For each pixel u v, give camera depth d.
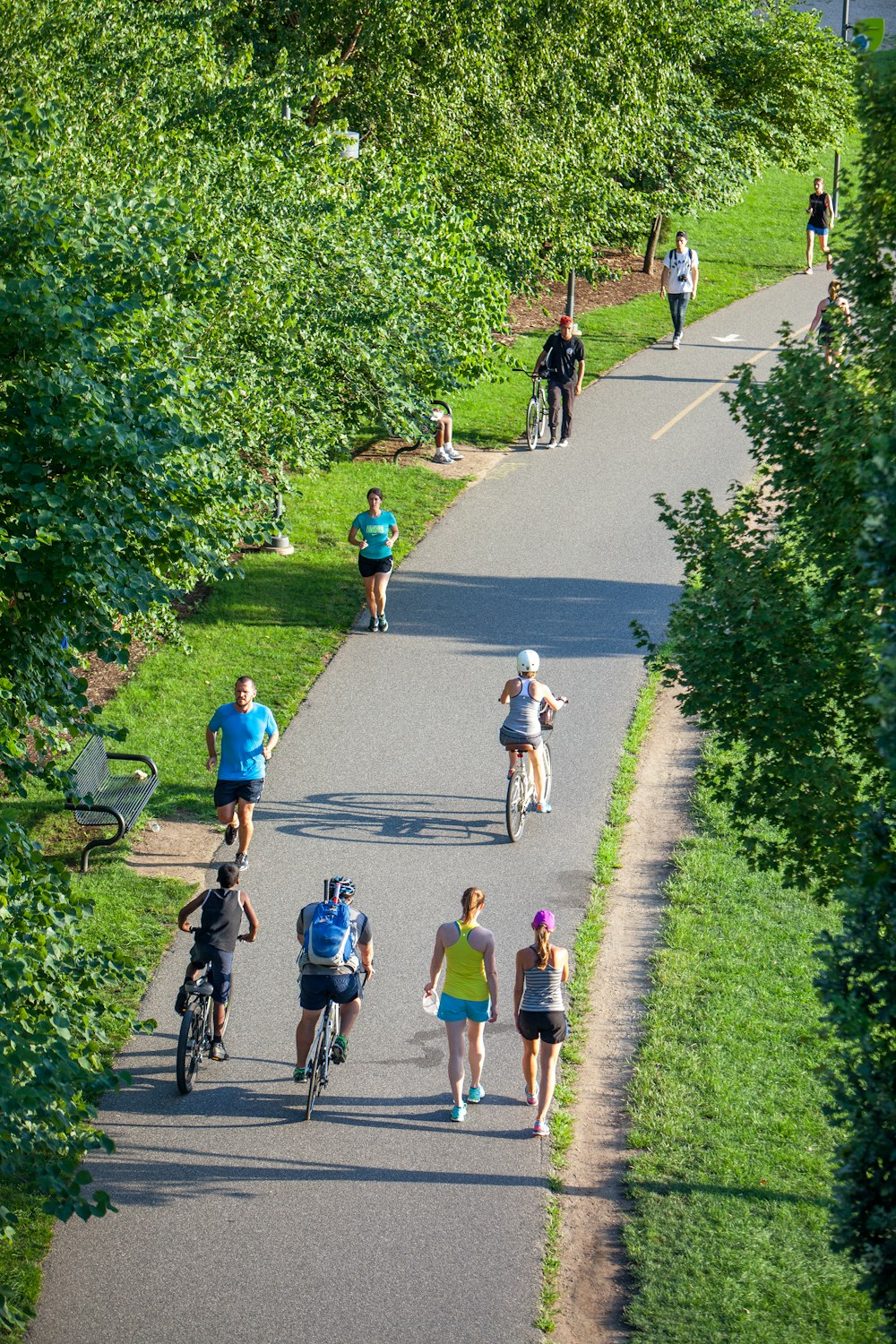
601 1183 20.48
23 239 18.69
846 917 13.78
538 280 54.06
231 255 29.92
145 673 36.44
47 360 17.98
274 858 28.83
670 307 67.56
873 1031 13.31
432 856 29.05
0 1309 14.27
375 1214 19.73
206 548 21.00
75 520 17.31
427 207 41.84
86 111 31.05
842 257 18.39
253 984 25.09
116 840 27.94
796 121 73.88
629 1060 23.20
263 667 37.12
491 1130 21.55
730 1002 24.56
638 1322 17.78
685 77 62.97
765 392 18.88
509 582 42.97
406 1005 24.50
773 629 18.08
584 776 32.59
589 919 26.95
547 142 49.88
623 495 50.03
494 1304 18.20
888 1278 13.03
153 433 18.34
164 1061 23.12
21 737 18.17
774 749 18.38
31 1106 13.67
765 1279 18.45
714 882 28.33
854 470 16.66
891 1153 12.76
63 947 16.12
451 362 39.69
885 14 111.31
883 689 11.47
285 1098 22.25
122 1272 18.67
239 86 35.94
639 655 38.44
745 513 20.36
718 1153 20.86
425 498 49.41
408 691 36.19
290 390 32.47
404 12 44.03
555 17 49.03
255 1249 19.09
